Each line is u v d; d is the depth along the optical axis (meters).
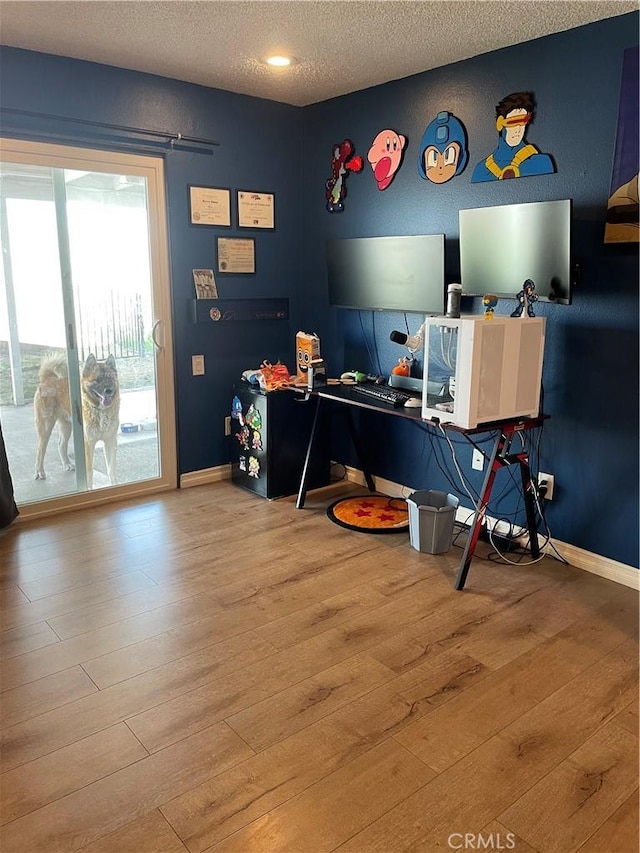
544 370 2.93
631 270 2.56
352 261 3.64
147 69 3.31
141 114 3.40
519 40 2.79
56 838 1.54
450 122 3.17
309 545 3.16
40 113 3.09
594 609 2.58
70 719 1.94
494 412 2.62
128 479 3.79
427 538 3.05
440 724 1.93
